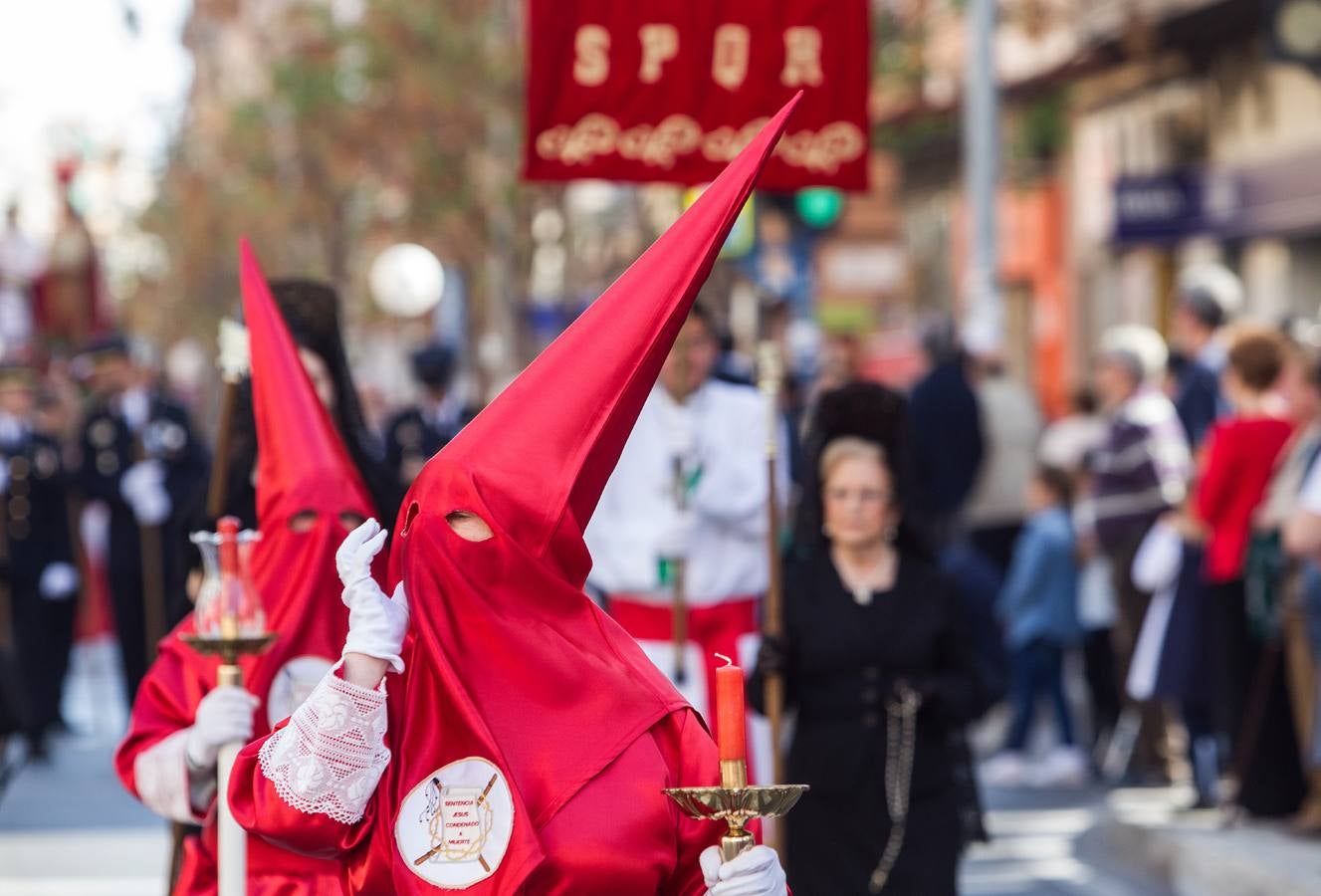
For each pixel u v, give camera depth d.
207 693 11.32
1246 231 45.53
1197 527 22.00
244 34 77.00
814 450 14.45
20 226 50.19
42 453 30.72
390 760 8.41
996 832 22.56
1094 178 56.03
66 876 20.97
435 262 57.72
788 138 17.52
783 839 13.91
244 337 12.96
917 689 14.03
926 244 69.44
